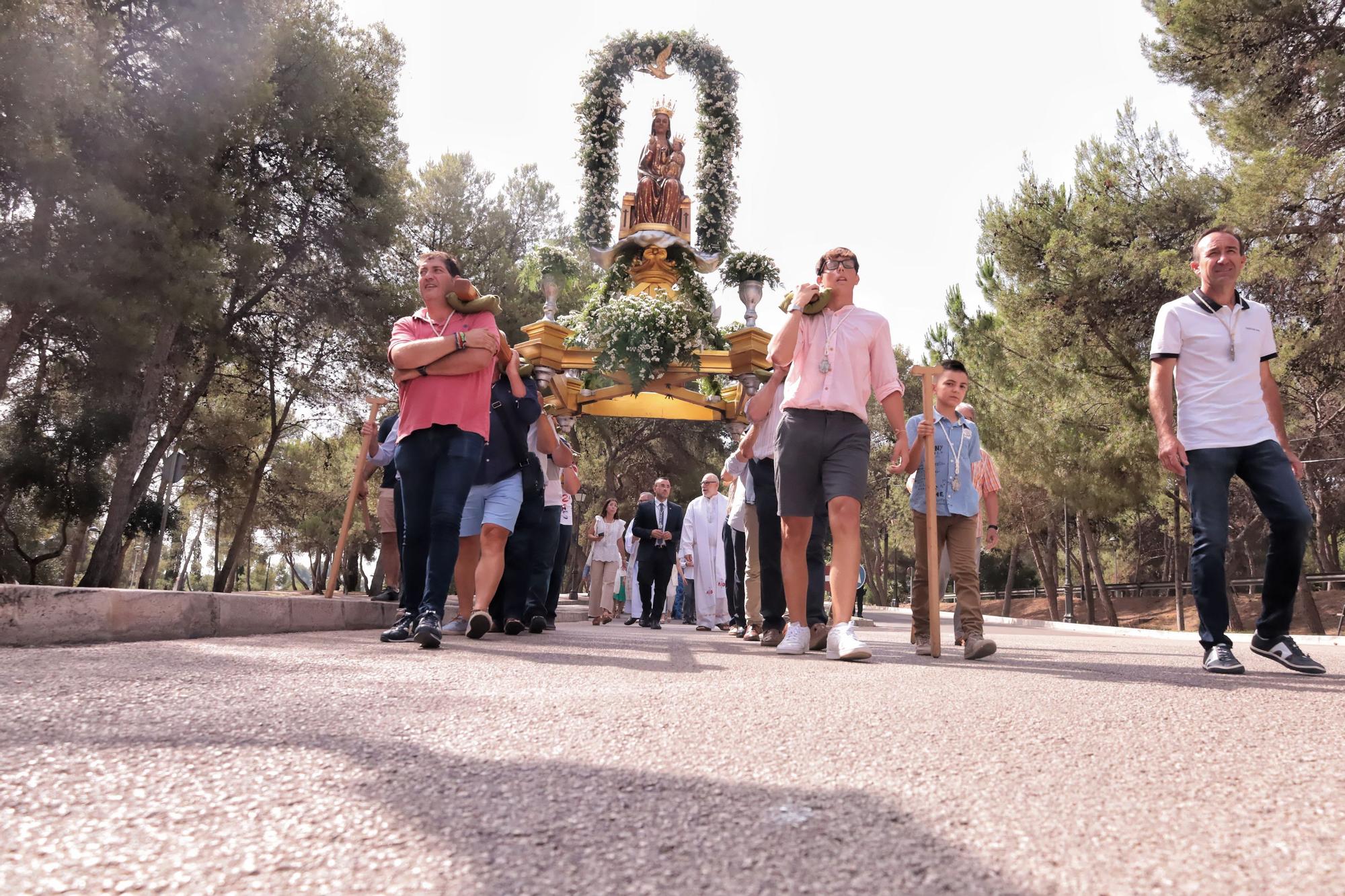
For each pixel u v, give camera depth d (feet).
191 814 4.36
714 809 4.63
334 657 11.54
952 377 19.11
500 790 4.88
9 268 41.91
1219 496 13.66
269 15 53.06
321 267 66.59
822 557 18.66
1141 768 5.86
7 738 5.70
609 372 36.32
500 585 21.62
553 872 3.71
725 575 35.27
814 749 6.15
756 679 10.54
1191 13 44.73
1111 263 50.80
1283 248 43.39
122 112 46.47
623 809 4.60
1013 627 66.18
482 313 16.19
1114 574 147.02
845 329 15.20
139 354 48.67
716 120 40.55
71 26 41.86
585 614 53.36
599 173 39.75
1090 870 3.84
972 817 4.57
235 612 16.19
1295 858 4.05
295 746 5.73
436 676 9.75
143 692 7.64
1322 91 41.24
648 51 39.99
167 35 50.47
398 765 5.35
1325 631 81.35
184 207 49.93
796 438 15.23
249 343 67.15
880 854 3.97
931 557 17.28
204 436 78.59
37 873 3.63
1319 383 52.26
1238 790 5.31
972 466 18.85
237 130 55.01
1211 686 10.85
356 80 66.08
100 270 45.01
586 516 111.55
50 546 89.40
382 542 32.07
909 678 11.16
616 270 38.70
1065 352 56.44
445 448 15.72
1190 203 50.06
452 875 3.66
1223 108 47.85
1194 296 14.32
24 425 59.36
